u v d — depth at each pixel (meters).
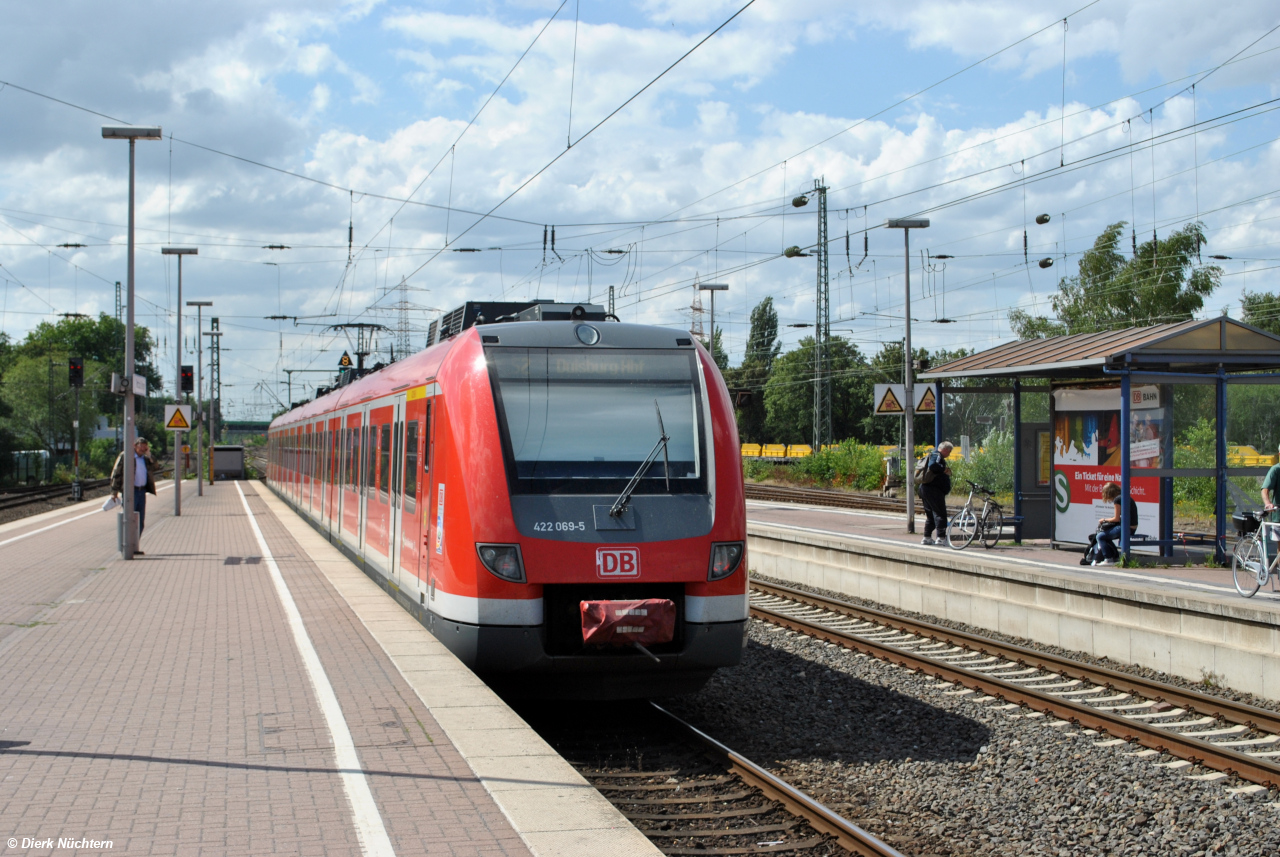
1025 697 9.84
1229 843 6.58
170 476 71.62
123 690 8.00
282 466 38.19
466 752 6.35
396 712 7.30
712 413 9.23
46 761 6.14
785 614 14.53
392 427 12.67
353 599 12.68
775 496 36.50
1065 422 17.27
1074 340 16.59
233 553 19.03
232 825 5.09
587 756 8.39
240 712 7.31
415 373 11.44
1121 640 11.67
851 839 6.38
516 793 5.60
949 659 12.00
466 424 8.97
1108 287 51.06
